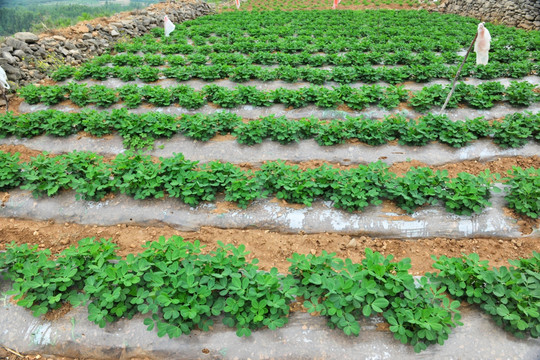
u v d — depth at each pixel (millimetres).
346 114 8438
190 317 3729
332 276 4262
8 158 6426
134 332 4020
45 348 4047
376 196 5906
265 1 29953
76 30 13273
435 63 10266
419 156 7066
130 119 7738
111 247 4629
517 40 13172
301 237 5562
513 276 4168
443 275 4207
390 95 8492
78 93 8867
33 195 6078
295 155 7203
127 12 18031
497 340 3848
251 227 5727
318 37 15117
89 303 4273
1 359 4012
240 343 3895
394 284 4074
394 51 12734
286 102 8562
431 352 3777
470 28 16734
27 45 10992
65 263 4438
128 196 6117
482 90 8750
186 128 7562
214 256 4355
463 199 5430
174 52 13094
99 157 6688
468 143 7289
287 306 4016
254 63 11812
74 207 6023
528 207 5430
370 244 5430
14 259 4547
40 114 7988
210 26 17312
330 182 5957
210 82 10289
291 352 3834
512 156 7070
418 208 5723
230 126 7727
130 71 10312
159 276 4043
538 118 7371
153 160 7129
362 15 20984
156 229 5762
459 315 3836
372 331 3955
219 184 6090
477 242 5367
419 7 25625
